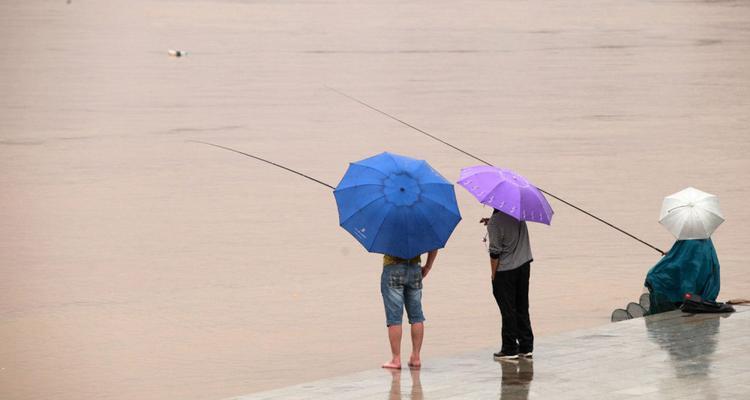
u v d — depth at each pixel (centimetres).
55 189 9206
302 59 19462
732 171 9394
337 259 6706
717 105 13638
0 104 14475
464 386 2895
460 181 3212
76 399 4081
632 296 5519
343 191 3116
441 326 5081
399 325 3138
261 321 5319
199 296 5872
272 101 14688
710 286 3875
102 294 5947
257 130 12394
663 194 8525
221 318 5406
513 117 13012
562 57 19112
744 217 7494
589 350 3291
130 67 18788
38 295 5931
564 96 14675
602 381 2903
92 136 12025
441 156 10500
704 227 3806
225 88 16125
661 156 10200
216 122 13025
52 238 7438
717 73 16738
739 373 2952
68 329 5209
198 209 8325
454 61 18775
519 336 3231
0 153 11006
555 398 2741
